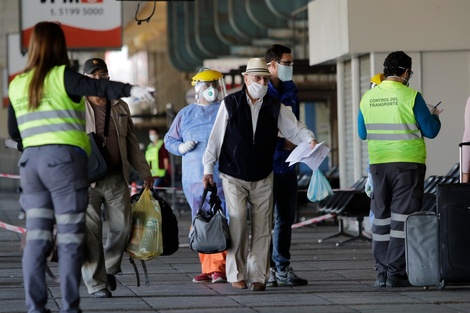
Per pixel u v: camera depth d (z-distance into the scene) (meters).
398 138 22.14
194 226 21.61
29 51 17.16
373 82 25.91
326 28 39.25
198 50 79.44
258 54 70.75
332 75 50.50
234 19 67.81
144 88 16.55
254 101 21.66
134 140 21.48
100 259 20.75
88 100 20.77
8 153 96.44
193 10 78.38
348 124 39.97
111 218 20.91
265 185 21.72
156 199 21.48
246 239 21.88
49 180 16.72
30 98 16.72
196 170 23.28
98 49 44.72
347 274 25.27
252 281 21.84
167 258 29.55
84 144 16.98
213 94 23.58
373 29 35.91
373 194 22.70
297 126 21.77
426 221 21.62
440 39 35.91
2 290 22.45
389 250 22.36
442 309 19.22
